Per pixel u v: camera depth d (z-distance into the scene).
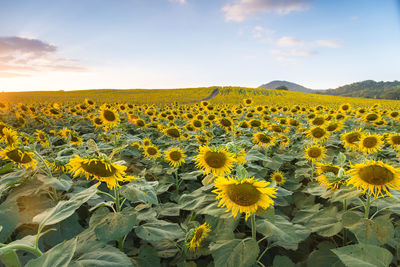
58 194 2.96
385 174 2.03
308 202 3.73
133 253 2.48
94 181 4.06
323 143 6.08
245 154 3.18
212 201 2.71
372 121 8.34
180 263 2.40
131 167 5.22
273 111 11.79
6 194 2.98
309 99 62.12
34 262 1.34
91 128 10.05
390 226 2.01
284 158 5.18
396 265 2.31
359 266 1.60
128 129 9.63
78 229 2.46
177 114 11.42
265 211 1.91
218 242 2.12
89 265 1.59
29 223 2.40
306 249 2.88
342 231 2.89
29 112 10.70
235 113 11.56
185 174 4.21
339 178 2.52
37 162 2.85
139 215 2.66
